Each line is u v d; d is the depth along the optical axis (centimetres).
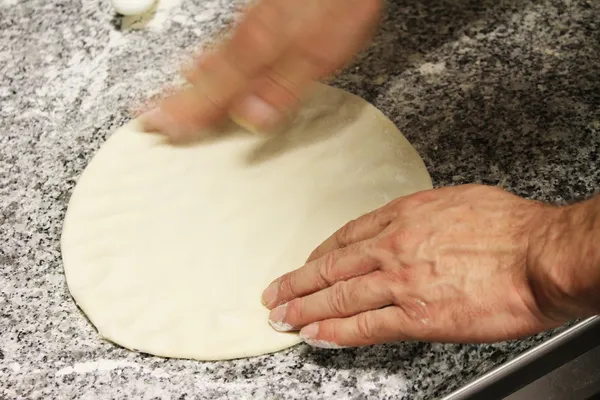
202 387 76
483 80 101
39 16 111
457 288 64
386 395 75
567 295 57
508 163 92
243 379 76
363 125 94
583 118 97
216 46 91
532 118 97
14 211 90
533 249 61
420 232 67
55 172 94
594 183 90
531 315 62
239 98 80
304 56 76
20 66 105
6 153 95
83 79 103
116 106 100
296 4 75
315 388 75
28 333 80
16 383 76
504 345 79
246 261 82
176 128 91
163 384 76
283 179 89
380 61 103
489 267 64
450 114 97
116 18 111
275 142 93
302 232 84
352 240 74
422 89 100
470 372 79
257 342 76
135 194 88
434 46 105
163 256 83
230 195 88
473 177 91
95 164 91
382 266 68
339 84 101
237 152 92
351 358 77
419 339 68
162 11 111
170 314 78
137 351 78
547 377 82
